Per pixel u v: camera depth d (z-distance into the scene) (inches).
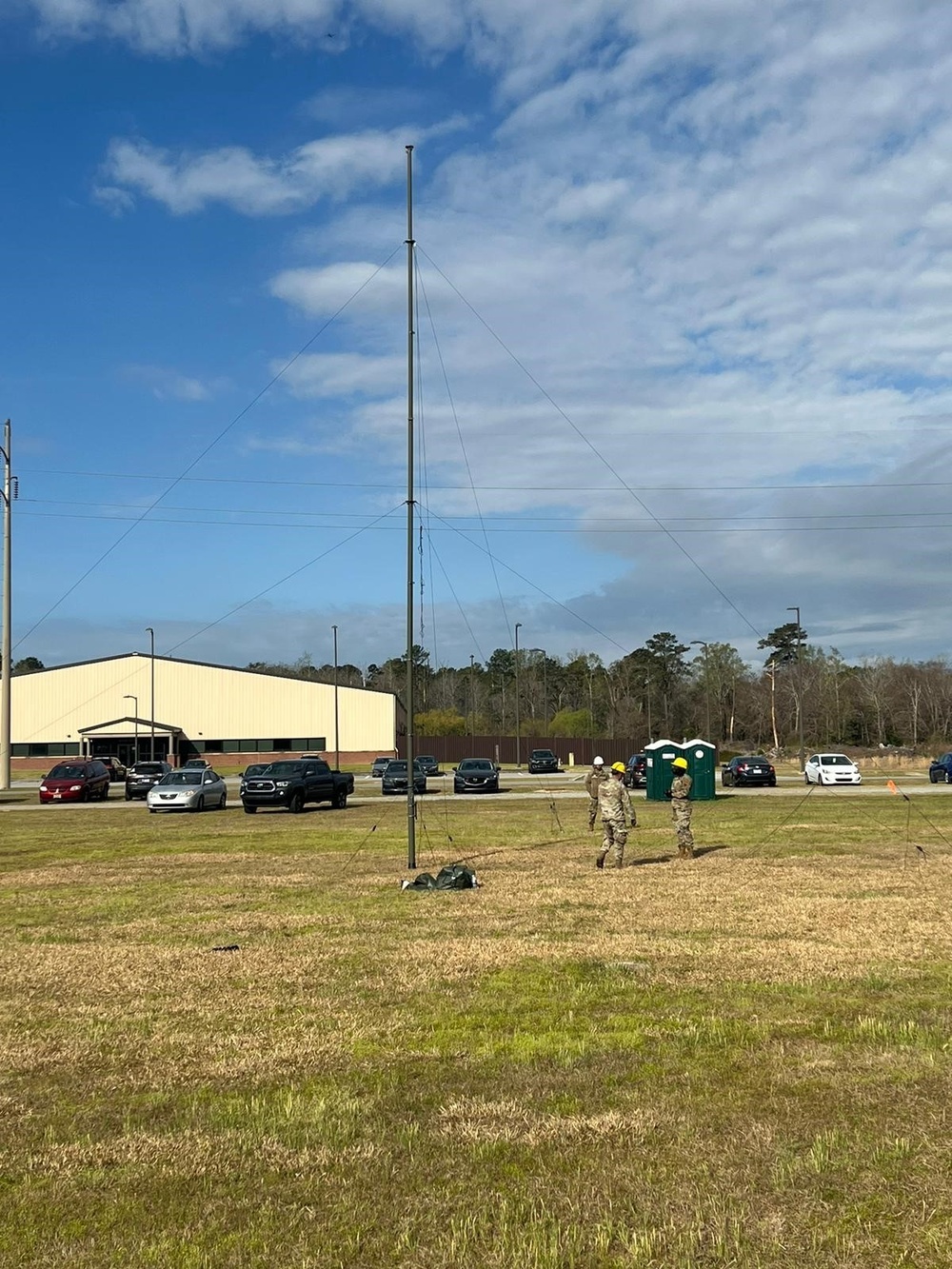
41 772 3732.8
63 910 642.8
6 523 2257.6
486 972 446.6
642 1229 216.8
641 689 4739.2
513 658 5541.3
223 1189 241.1
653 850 920.3
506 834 1098.1
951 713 4421.8
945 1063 317.1
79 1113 291.6
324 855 937.5
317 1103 293.1
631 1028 360.5
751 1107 285.1
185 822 1398.9
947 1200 226.4
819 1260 203.6
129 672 3777.1
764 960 461.7
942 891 660.1
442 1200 233.6
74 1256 210.8
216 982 437.1
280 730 3831.2
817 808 1409.9
